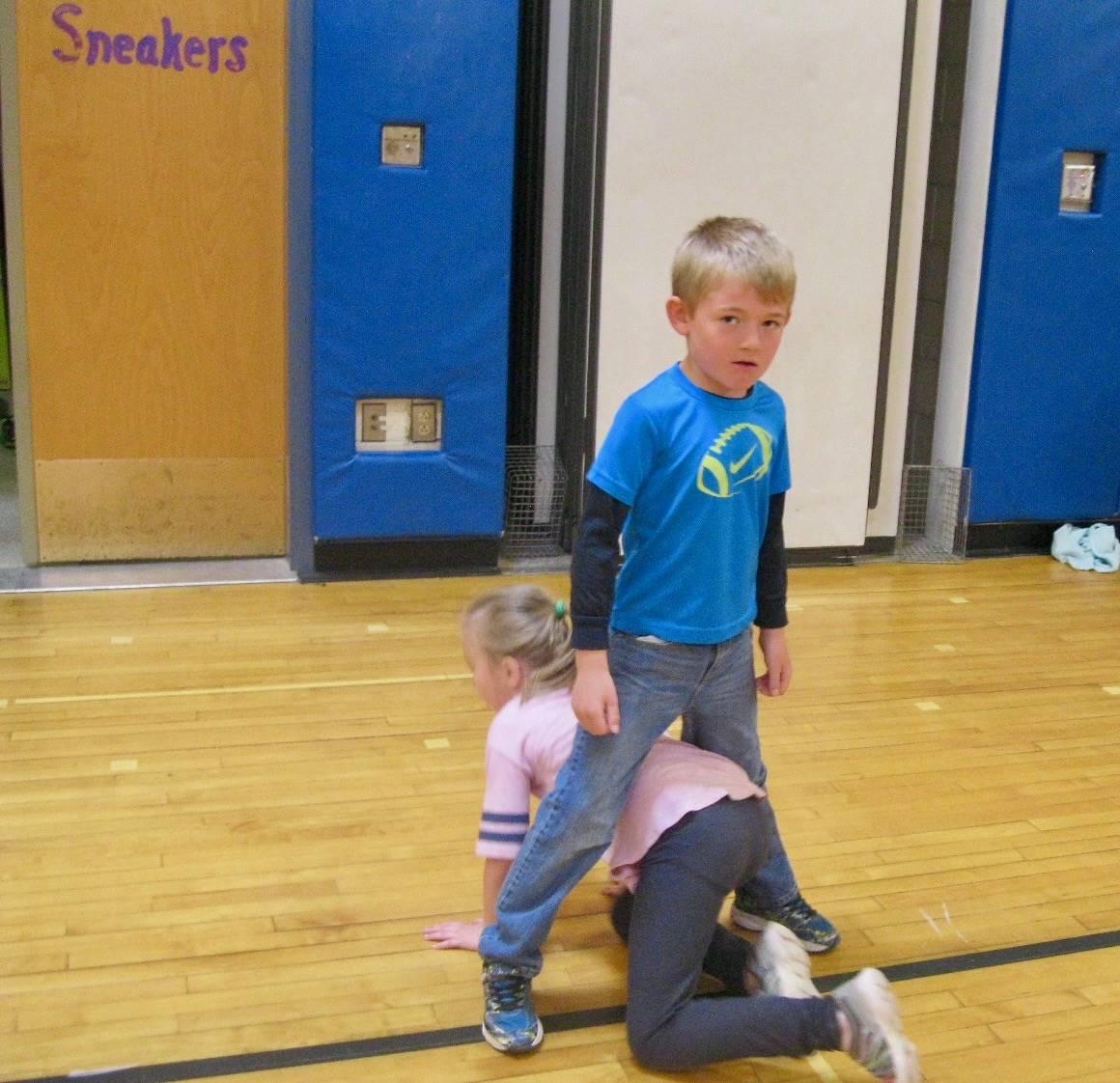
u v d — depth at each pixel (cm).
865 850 233
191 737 270
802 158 390
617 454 161
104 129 363
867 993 153
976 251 419
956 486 433
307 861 222
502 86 367
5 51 352
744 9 377
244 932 200
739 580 173
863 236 399
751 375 162
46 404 376
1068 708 305
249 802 243
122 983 185
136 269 374
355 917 205
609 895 214
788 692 309
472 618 181
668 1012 163
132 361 380
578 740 168
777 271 157
